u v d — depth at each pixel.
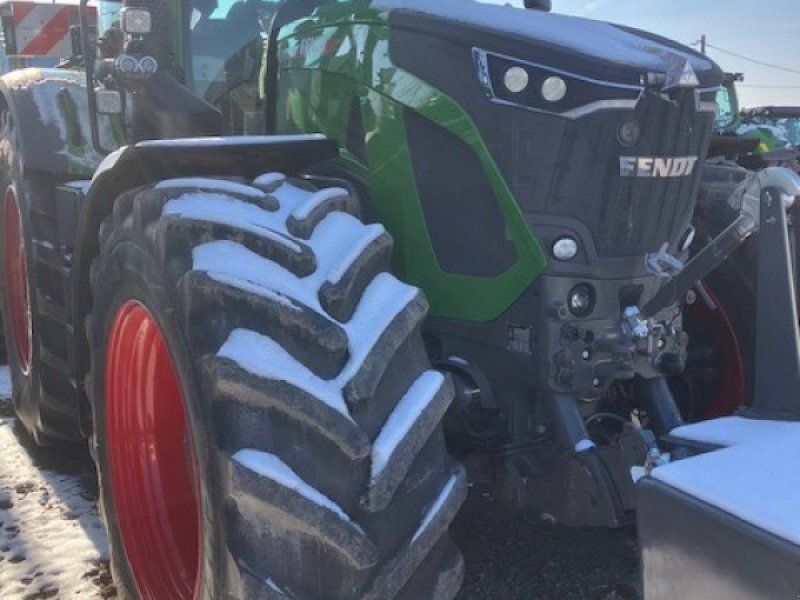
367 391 1.85
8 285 4.07
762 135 10.71
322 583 1.82
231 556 1.83
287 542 1.81
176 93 2.96
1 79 4.06
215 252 1.98
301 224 2.08
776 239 1.79
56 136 3.51
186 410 1.97
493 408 2.43
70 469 3.76
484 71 2.31
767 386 1.82
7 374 5.18
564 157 2.26
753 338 2.95
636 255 2.36
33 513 3.31
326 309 1.95
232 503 1.83
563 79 2.25
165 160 2.30
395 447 1.85
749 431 1.75
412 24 2.44
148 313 2.16
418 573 1.94
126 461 2.53
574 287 2.30
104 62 2.91
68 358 3.35
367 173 2.59
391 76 2.49
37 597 2.71
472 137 2.34
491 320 2.40
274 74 2.93
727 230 2.05
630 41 2.43
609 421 2.44
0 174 4.15
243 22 3.18
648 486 1.58
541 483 2.35
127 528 2.53
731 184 3.00
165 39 3.17
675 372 2.45
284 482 1.78
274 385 1.80
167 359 2.31
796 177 1.80
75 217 3.12
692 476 1.55
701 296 3.00
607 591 2.76
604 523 2.19
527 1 2.90
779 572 1.34
